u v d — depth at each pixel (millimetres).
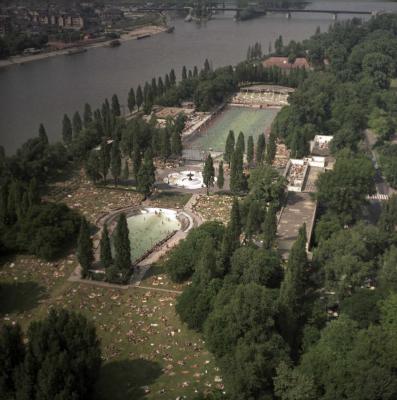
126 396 188750
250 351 176875
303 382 169875
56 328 180625
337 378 171375
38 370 169250
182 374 198500
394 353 174250
